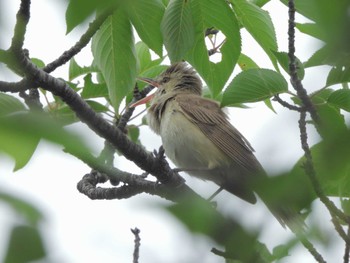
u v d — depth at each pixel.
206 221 3.32
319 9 2.66
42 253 2.93
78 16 2.85
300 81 7.45
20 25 7.21
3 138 2.84
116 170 10.67
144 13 8.80
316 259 6.45
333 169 2.83
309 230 4.49
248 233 3.43
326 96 7.83
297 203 3.04
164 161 10.05
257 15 9.11
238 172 12.19
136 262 8.36
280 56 7.81
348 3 2.60
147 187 10.59
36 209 3.01
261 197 3.08
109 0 2.88
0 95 6.40
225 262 4.07
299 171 3.05
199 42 9.18
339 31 2.63
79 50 8.86
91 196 11.05
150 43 9.04
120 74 9.27
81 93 11.11
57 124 2.91
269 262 5.91
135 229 8.45
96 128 9.15
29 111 3.09
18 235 2.93
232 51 9.14
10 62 7.78
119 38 9.16
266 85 7.73
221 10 8.81
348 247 6.82
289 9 7.63
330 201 6.94
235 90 7.82
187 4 8.67
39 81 8.26
